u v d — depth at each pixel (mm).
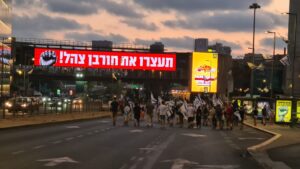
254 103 58906
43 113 51250
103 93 175750
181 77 107562
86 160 16281
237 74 140500
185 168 14867
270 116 50156
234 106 44531
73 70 116625
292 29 89188
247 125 47750
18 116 43562
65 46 96500
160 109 38719
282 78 125188
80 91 153875
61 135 27797
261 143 25172
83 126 38406
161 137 28656
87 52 94500
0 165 14484
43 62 94750
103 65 94750
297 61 87875
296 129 40188
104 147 21250
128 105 42688
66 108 58094
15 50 108000
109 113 66438
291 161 17422
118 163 15695
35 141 23375
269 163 16578
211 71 99750
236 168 15367
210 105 53031
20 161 15516
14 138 24922
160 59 95125
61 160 15938
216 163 16531
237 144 25516
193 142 25781
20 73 114188
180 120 42312
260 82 131000
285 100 46656
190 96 99125
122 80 116500
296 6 88938
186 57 105562
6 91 110625
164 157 17891
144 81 115125
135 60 94875
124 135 29188
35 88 172625
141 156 18000
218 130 39562
